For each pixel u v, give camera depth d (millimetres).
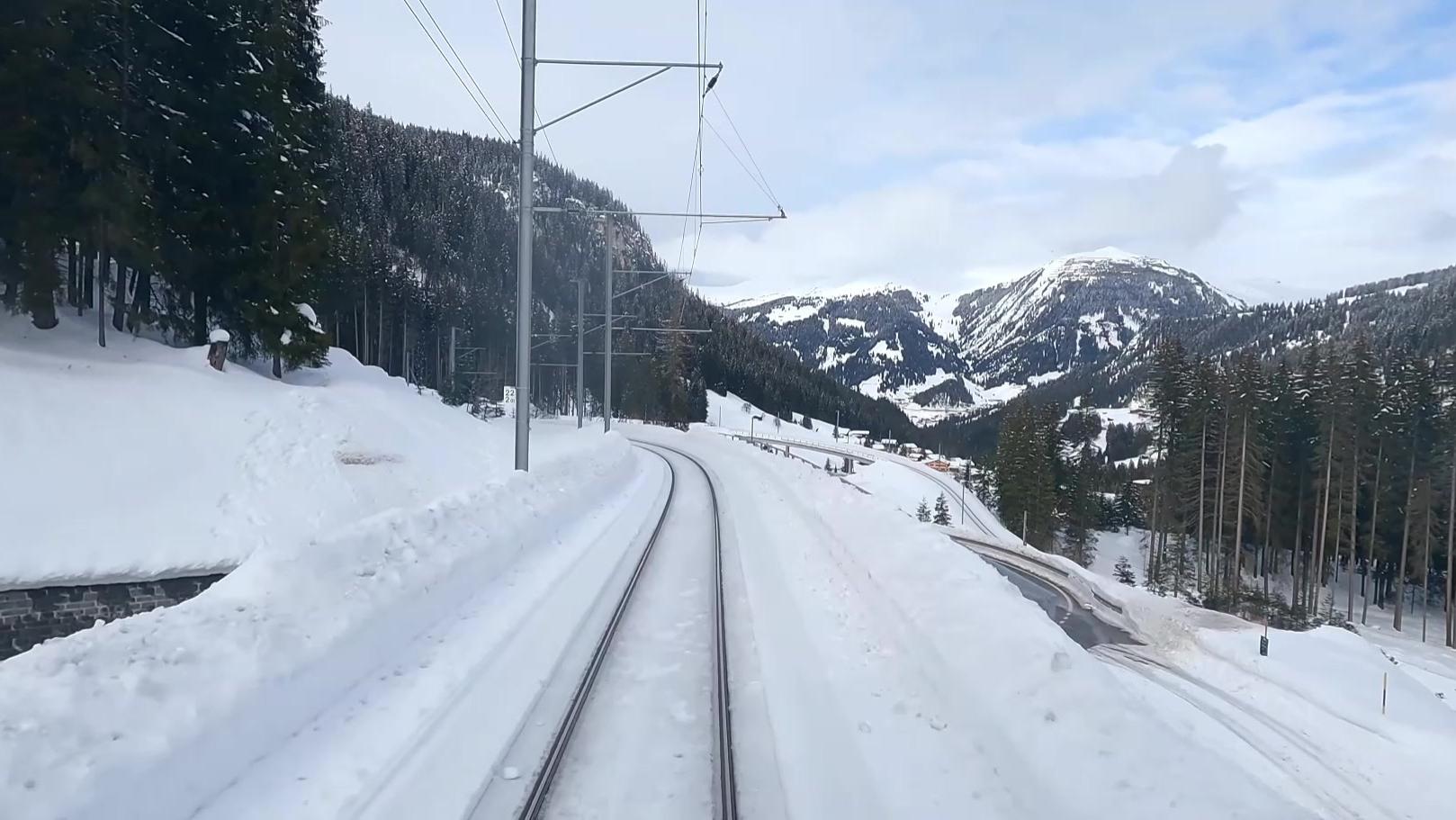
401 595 7438
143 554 13570
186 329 23859
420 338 74062
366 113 124750
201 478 16344
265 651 5469
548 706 5992
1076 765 4383
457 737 5273
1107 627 20172
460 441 24406
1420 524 37281
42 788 3615
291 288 24062
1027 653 5715
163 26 21562
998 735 5039
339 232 36406
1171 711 13258
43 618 12367
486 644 7242
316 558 7094
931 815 4367
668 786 4875
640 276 133625
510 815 4418
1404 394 38344
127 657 4797
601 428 41219
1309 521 44031
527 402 13977
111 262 24297
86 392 16953
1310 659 16844
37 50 17672
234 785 4543
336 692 5883
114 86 19656
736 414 129625
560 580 10062
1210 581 40969
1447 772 11750
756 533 14883
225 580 6496
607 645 7570
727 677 6777
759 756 5285
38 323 19578
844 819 4375
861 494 13688
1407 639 35781
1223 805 3850
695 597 9656
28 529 13016
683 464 34094
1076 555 54531
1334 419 38250
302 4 27531
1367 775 11859
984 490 74250
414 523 9211
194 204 22000
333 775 4707
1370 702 14680
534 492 13578
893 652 7090
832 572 10398
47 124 18422
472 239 116188
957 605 7148
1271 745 12586
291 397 20688
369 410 22422
